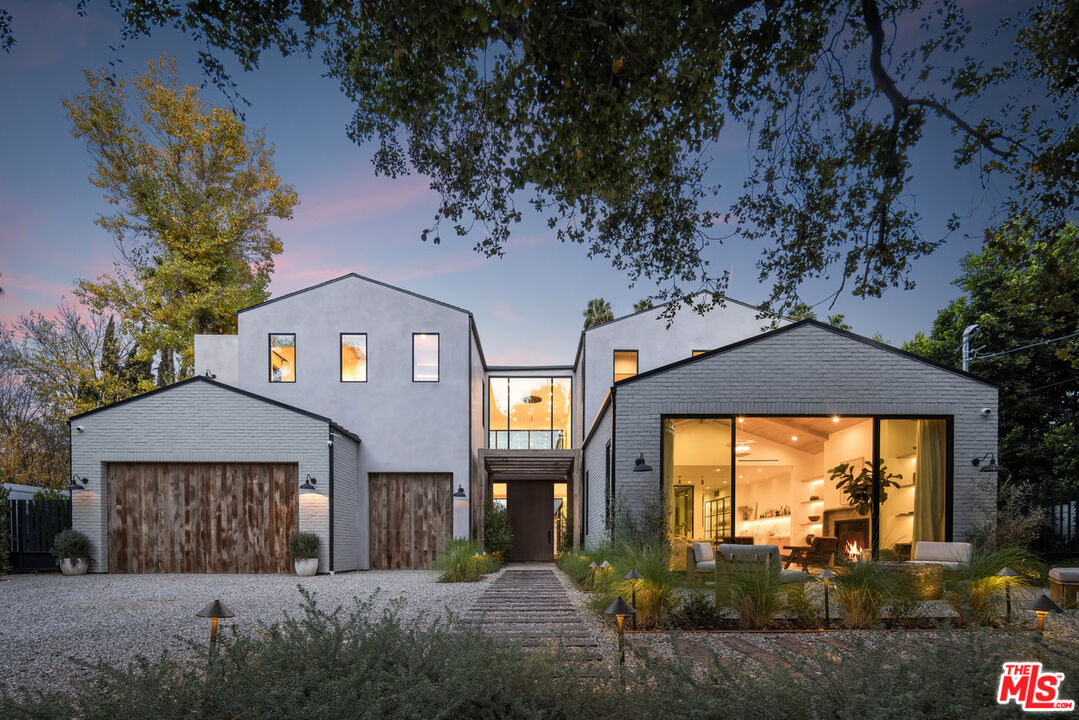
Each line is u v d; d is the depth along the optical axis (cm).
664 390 1048
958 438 1018
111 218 1967
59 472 2144
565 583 1077
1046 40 455
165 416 1291
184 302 1997
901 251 562
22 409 2181
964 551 845
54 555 1231
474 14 358
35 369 2106
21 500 1284
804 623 589
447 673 295
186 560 1277
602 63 409
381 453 1491
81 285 1939
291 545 1229
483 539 1608
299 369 1505
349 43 518
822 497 1287
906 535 1018
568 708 285
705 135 500
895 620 575
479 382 1736
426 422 1505
